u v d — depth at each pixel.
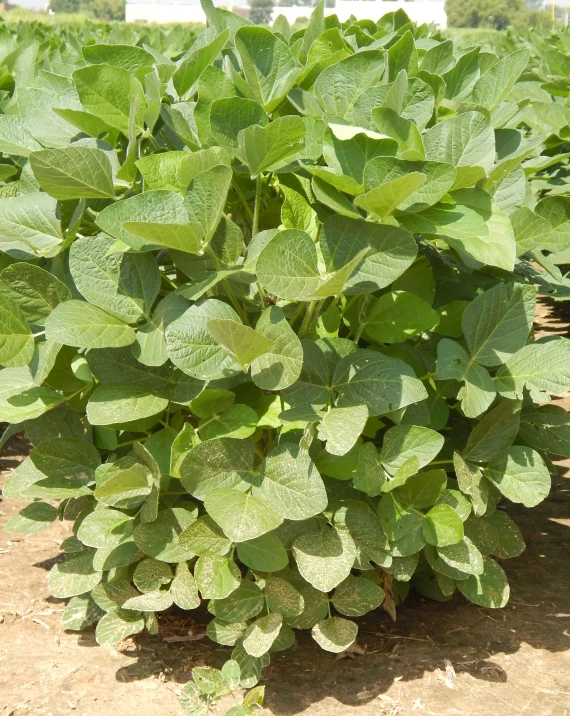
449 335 1.60
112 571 1.59
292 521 1.49
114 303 1.44
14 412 1.46
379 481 1.46
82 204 1.49
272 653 1.63
